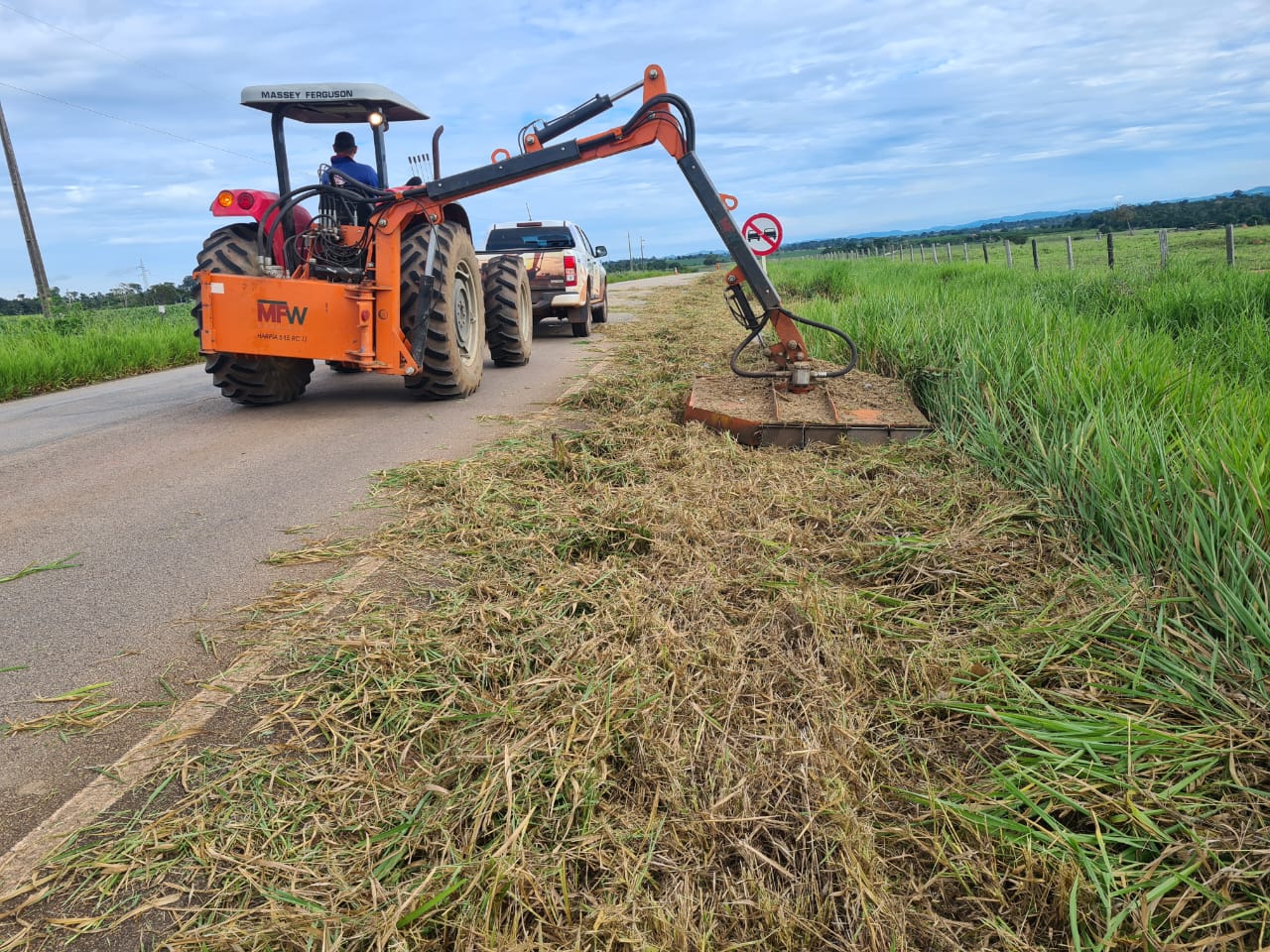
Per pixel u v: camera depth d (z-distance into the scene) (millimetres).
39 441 5445
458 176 5598
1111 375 4102
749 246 5395
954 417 4699
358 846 1682
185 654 2508
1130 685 2090
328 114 6910
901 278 17484
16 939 1485
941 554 2852
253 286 5578
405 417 5855
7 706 2230
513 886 1525
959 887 1559
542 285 10625
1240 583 2268
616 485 3975
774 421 4555
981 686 2119
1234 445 2781
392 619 2646
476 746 1952
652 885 1566
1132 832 1631
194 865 1659
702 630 2449
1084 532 2990
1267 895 1473
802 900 1514
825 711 2061
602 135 5512
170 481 4340
